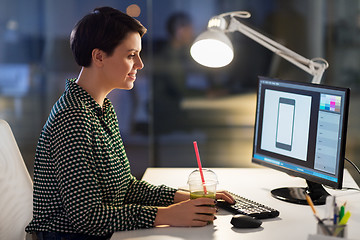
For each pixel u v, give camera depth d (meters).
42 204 1.71
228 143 4.73
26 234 1.90
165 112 4.79
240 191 2.05
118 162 1.78
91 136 1.67
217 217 1.72
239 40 4.50
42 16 4.98
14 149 1.92
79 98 1.73
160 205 1.91
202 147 4.76
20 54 5.04
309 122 1.89
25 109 5.12
